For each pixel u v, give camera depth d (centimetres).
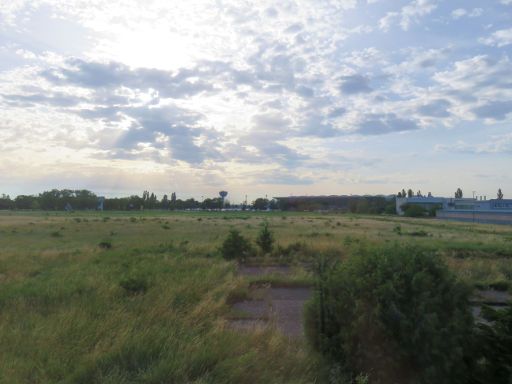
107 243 2294
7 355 509
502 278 1308
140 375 447
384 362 448
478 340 438
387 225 5997
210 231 4062
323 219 8088
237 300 1034
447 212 10519
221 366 462
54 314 713
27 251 2061
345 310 492
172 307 766
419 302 443
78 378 447
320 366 486
